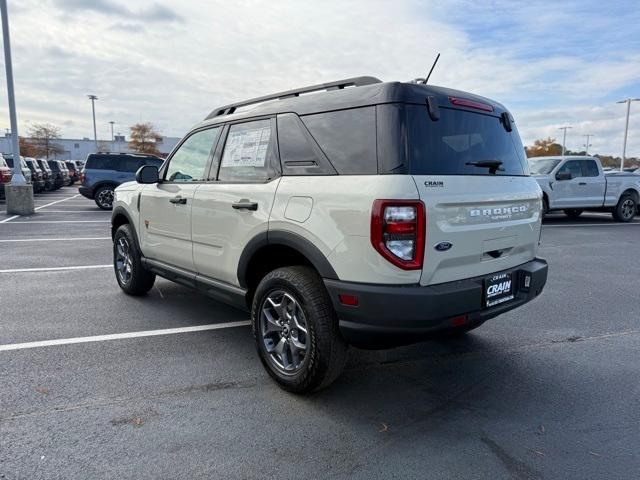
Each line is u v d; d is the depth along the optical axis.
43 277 6.65
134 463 2.56
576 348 4.30
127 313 5.08
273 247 3.46
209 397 3.29
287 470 2.52
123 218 5.78
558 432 2.92
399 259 2.76
